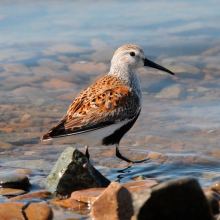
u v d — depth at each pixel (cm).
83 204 923
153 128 1387
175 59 1880
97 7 2330
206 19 2188
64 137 1093
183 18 2202
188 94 1620
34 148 1269
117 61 1262
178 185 714
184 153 1216
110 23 2161
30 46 1983
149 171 1119
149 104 1555
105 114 1124
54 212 891
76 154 1015
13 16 2206
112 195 797
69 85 1706
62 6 2331
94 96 1146
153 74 1777
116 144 1180
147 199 718
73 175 1002
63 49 1966
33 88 1683
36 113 1502
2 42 2006
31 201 945
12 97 1616
